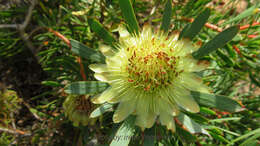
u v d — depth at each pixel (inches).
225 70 7.5
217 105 4.8
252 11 6.1
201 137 8.4
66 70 7.3
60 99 7.4
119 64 5.4
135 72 5.1
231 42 6.3
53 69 7.2
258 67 7.4
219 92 8.4
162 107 5.1
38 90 8.9
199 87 5.0
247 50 6.9
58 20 7.4
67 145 7.7
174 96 5.1
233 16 7.7
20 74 9.0
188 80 5.1
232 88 9.5
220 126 7.7
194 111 4.8
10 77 8.8
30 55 8.7
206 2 7.5
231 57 6.5
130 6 5.5
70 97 6.0
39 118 8.2
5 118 7.4
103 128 7.0
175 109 4.9
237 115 8.0
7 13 7.6
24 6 7.8
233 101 4.7
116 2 7.9
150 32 5.7
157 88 5.1
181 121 4.9
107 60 5.4
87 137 6.7
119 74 5.3
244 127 7.7
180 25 7.6
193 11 7.6
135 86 5.1
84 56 5.4
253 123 7.7
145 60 5.1
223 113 7.0
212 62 7.6
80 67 6.5
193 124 4.8
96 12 7.8
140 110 5.0
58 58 7.1
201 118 5.2
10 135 7.6
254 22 6.7
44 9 7.2
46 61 7.3
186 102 5.0
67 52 7.4
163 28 5.7
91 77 7.0
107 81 5.2
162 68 5.1
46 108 8.0
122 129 4.9
